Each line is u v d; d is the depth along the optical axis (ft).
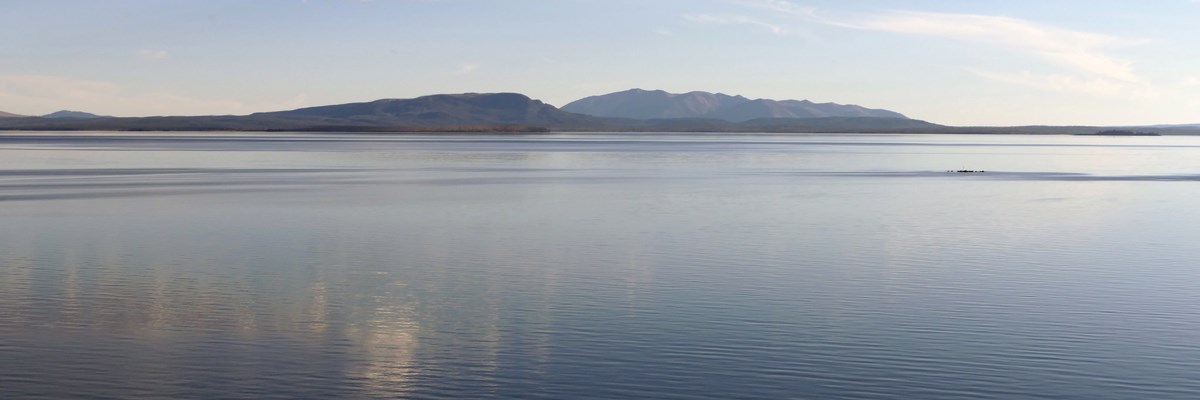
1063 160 363.15
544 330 63.82
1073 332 63.62
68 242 103.04
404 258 93.56
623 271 86.48
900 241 107.55
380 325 65.00
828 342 60.80
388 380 52.75
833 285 79.92
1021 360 56.85
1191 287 79.51
